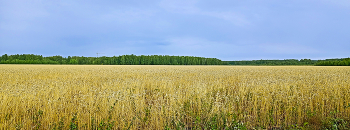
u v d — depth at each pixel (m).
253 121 5.25
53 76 17.47
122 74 19.66
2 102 5.85
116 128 4.82
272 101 6.36
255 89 8.45
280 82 10.74
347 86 9.77
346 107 5.57
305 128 4.66
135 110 5.66
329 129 4.64
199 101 6.29
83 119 4.98
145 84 11.06
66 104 5.89
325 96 7.07
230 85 10.66
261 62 143.75
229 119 5.23
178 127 4.62
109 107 5.60
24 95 6.66
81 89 8.90
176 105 5.91
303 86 9.48
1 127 4.46
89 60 113.56
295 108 5.52
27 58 110.31
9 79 13.87
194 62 126.31
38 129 4.84
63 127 4.73
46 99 6.29
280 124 5.25
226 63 147.88
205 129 4.57
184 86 9.99
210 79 14.11
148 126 5.07
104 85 10.10
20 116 5.23
